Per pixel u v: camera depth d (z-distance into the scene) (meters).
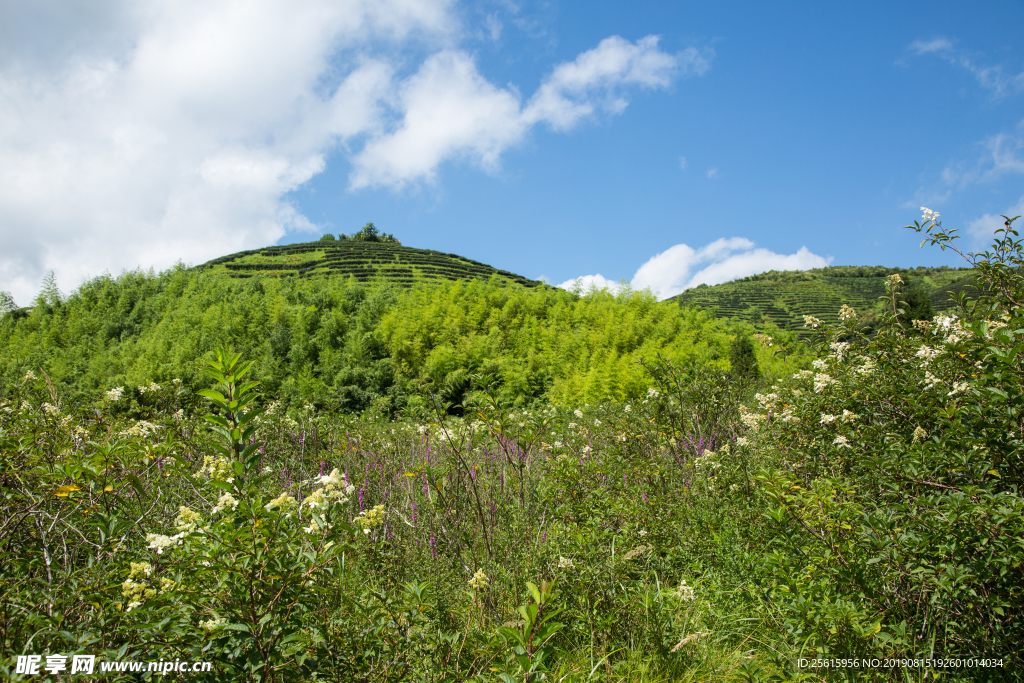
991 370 2.28
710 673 1.96
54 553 1.93
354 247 65.44
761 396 4.31
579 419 6.10
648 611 2.10
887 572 1.80
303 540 1.43
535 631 1.56
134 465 2.29
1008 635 1.67
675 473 3.85
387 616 1.74
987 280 2.58
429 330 24.09
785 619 2.04
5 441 2.02
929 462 2.07
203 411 4.09
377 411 6.70
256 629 1.27
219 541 1.27
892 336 3.44
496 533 2.83
